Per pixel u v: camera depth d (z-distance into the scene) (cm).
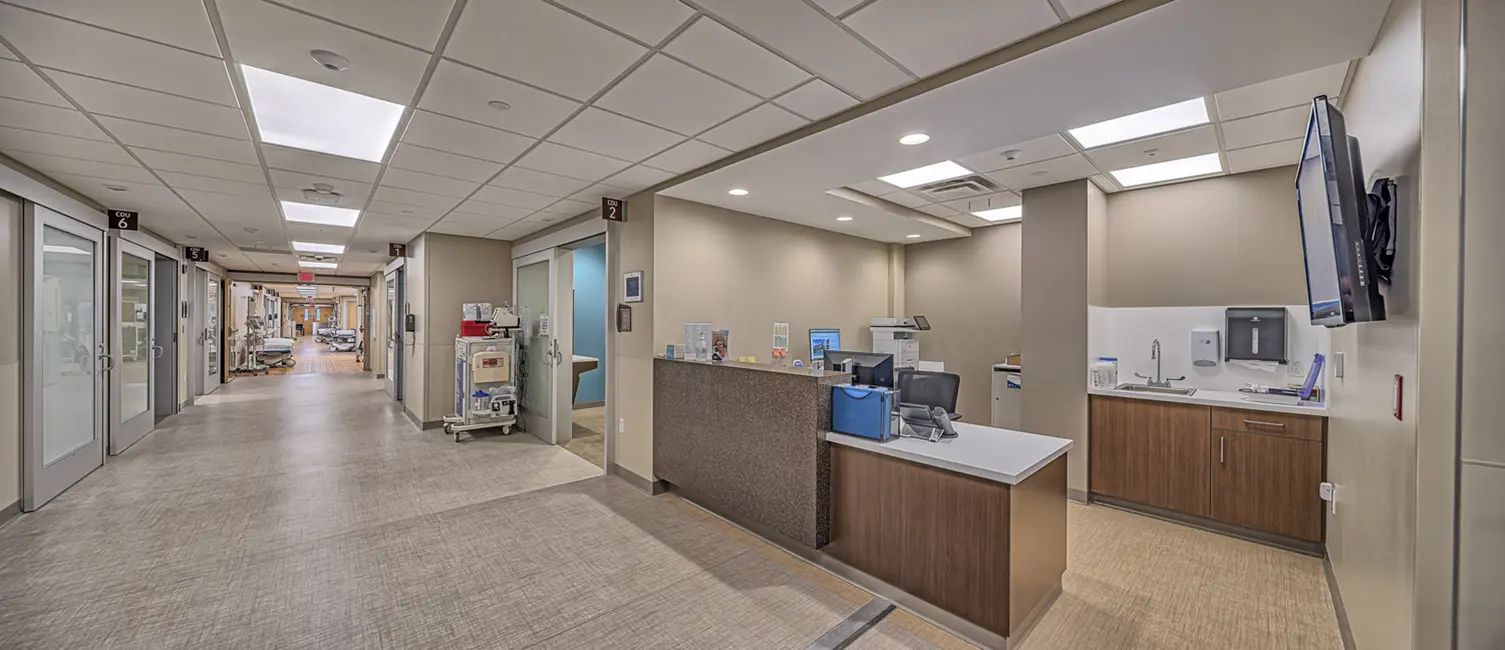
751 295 494
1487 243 138
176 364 730
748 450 334
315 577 283
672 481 399
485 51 209
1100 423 395
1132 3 174
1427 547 146
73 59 210
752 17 186
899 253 667
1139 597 266
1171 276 411
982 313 605
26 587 267
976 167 377
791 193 414
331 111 268
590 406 826
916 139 289
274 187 415
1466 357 141
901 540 257
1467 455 141
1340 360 267
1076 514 379
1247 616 250
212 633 232
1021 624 229
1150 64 204
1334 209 163
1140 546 327
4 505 347
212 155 335
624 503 398
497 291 695
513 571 292
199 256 753
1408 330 156
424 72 225
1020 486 226
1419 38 147
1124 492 385
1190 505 358
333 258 882
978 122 263
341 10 179
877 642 231
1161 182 408
